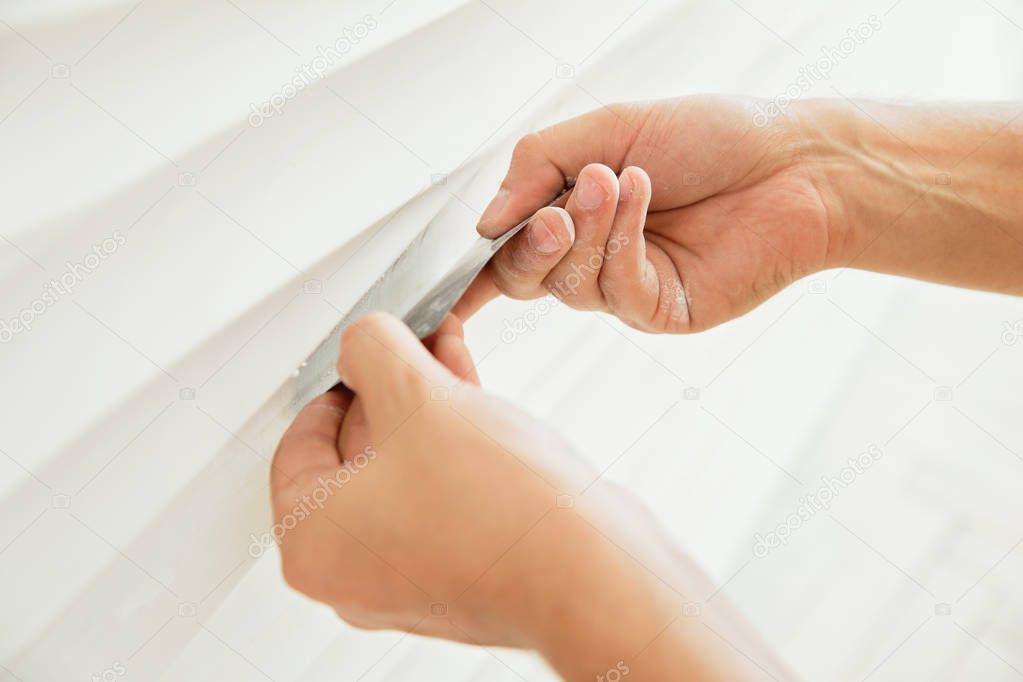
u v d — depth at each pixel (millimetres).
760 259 943
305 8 803
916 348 1847
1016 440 1903
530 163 884
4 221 624
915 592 1727
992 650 1746
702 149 900
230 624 828
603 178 773
